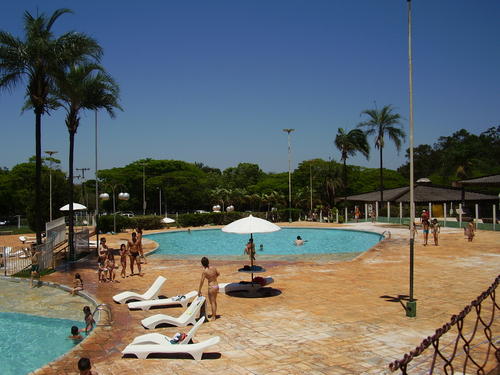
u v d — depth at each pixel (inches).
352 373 287.0
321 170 3166.8
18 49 764.6
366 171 3695.9
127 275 706.8
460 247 963.3
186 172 3831.2
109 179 3629.4
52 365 320.2
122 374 298.5
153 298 524.1
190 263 824.9
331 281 613.6
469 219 1514.5
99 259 665.0
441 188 1777.8
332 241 1363.2
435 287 559.8
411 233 427.5
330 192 2672.2
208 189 3799.2
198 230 1711.4
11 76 782.5
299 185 3415.4
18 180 2420.0
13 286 658.8
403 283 590.2
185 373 296.4
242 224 511.2
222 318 433.7
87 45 804.6
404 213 1950.1
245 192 3447.3
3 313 511.8
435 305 466.9
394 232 1375.5
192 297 518.0
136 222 1676.9
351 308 462.0
